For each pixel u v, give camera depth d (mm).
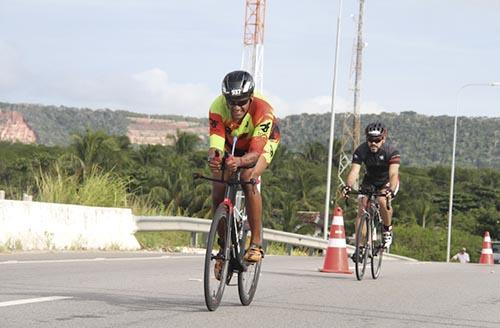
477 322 12594
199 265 22500
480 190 192500
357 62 112812
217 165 12242
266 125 12883
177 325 10828
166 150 152375
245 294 13289
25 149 134750
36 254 23328
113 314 11570
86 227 26969
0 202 23391
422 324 12109
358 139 113438
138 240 31594
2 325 10227
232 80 12523
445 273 23812
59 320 10820
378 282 19406
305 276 20609
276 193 123250
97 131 117500
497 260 86375
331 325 11625
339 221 23062
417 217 167250
